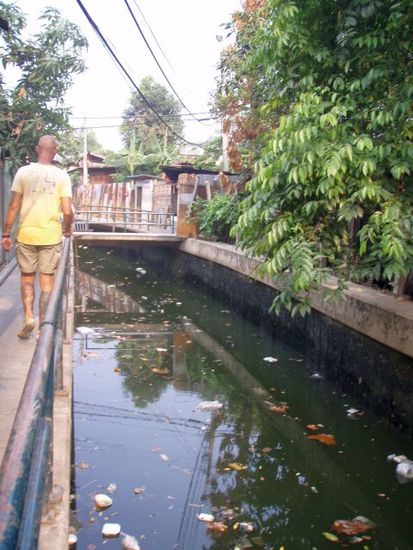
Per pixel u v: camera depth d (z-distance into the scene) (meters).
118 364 8.09
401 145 3.99
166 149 28.61
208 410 6.32
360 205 4.40
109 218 25.03
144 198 22.11
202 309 12.01
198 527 4.07
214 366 8.05
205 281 13.67
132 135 30.69
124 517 4.16
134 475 4.82
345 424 5.83
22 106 9.34
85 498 4.41
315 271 4.34
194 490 4.61
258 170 4.78
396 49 4.19
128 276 16.89
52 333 2.10
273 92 5.08
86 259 21.33
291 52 4.63
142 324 10.71
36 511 1.13
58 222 4.30
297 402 6.54
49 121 9.98
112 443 5.44
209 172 16.67
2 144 8.93
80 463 4.99
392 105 4.04
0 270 7.41
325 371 7.32
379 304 5.90
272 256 4.72
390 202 3.95
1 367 3.97
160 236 15.38
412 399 5.13
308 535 4.04
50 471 2.20
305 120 4.14
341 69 4.59
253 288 10.36
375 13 4.23
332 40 4.63
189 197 15.48
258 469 5.02
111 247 24.39
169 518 4.17
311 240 4.49
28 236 4.23
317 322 7.62
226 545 3.87
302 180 4.03
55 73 9.45
